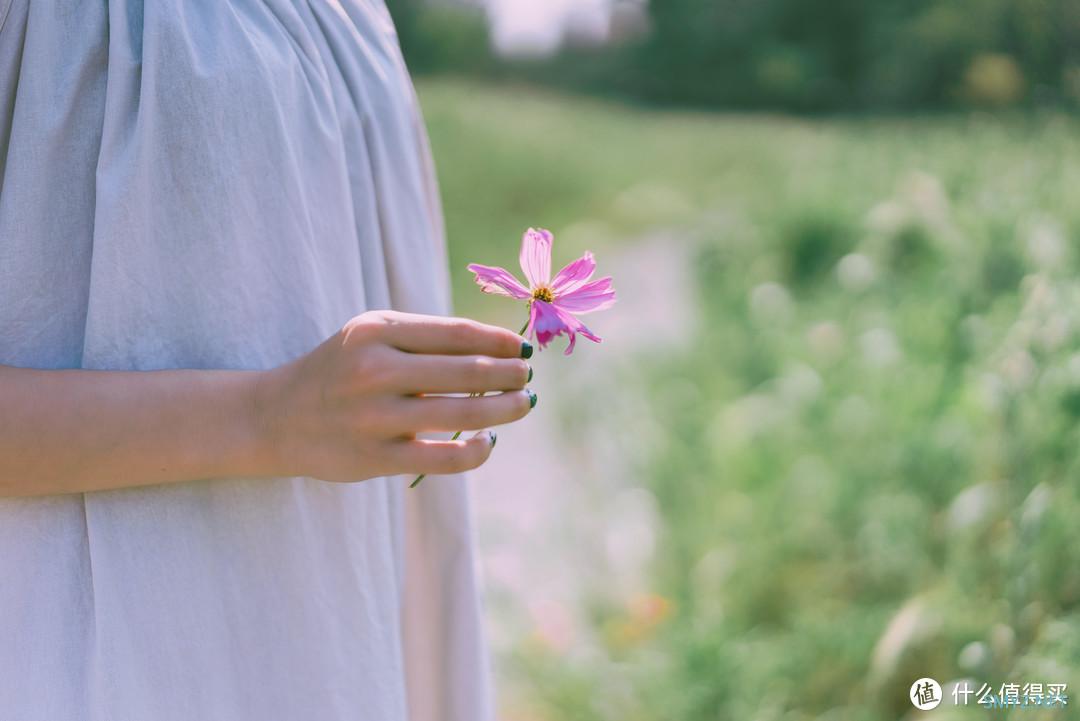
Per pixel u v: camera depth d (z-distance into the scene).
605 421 2.94
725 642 1.93
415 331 0.70
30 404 0.71
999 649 1.60
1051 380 1.79
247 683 0.78
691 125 18.17
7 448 0.71
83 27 0.76
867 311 3.25
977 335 2.40
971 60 14.89
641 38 28.00
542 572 2.35
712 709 1.82
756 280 4.47
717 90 25.73
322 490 0.80
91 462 0.72
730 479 2.50
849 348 2.91
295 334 0.80
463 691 0.95
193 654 0.77
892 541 2.10
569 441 2.98
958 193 3.92
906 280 3.42
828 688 1.91
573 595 2.24
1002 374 1.85
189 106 0.76
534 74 26.80
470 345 0.71
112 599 0.75
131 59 0.76
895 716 1.86
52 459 0.71
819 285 4.61
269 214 0.79
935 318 2.76
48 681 0.75
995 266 2.73
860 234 4.98
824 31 24.05
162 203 0.76
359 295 0.84
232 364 0.78
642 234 7.59
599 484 2.71
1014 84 7.46
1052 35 5.28
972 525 1.87
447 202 7.75
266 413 0.72
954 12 15.67
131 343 0.76
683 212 7.33
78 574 0.76
